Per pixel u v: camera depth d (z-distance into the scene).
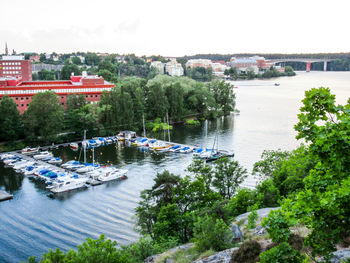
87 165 94.69
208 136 129.75
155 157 104.25
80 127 126.62
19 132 116.38
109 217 63.59
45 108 116.44
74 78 165.12
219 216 41.03
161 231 43.44
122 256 30.36
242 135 129.00
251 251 26.19
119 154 108.19
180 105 155.88
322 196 18.61
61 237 56.44
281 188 54.69
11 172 91.25
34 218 63.44
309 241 19.58
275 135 127.69
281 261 19.56
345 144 17.84
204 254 29.69
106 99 134.75
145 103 149.25
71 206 68.81
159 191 53.19
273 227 19.56
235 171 61.75
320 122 134.75
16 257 50.69
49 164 97.38
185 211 51.00
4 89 128.38
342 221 19.72
